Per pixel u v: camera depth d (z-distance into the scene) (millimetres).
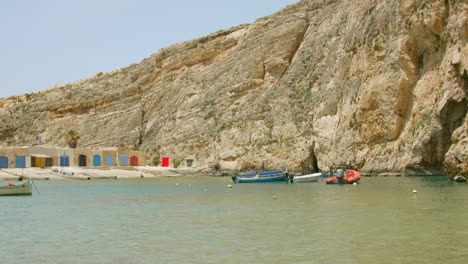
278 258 17422
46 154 99000
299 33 103438
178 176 92938
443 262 16344
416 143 63281
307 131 87812
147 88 128125
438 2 62062
